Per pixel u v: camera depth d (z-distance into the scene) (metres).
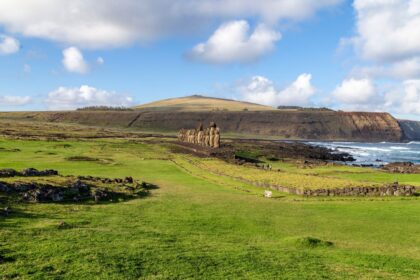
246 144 141.62
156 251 19.12
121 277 15.49
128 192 37.66
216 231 25.22
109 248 18.94
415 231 27.08
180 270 16.75
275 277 16.72
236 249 20.59
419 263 19.80
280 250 21.11
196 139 125.50
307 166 78.69
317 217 31.16
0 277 14.59
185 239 22.33
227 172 59.09
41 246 18.31
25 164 59.19
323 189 41.69
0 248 17.52
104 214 27.66
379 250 22.44
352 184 45.72
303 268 18.17
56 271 15.59
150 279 15.58
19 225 21.78
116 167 63.06
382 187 42.31
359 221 29.89
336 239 24.72
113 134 164.38
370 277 17.50
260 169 63.75
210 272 16.80
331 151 152.12
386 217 31.34
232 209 33.06
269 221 29.11
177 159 79.25
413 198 40.06
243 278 16.36
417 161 123.69
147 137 159.62
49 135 130.12
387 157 140.38
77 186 34.00
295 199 39.12
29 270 15.42
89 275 15.42
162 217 28.36
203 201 36.56
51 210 26.83
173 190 43.03
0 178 33.91
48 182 33.81
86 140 118.19
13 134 121.25
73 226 23.02
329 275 17.47
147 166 66.38
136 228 24.17
